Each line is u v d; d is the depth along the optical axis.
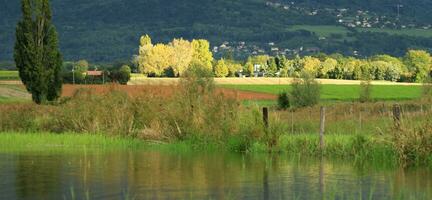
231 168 36.09
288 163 38.56
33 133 57.25
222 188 29.08
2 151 45.94
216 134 49.19
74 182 30.81
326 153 42.91
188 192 28.11
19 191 28.42
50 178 32.12
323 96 174.88
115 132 56.41
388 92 192.62
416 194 27.67
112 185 29.97
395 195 27.44
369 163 38.62
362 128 53.31
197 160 40.25
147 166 37.00
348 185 30.08
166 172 34.41
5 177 32.47
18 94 146.00
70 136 53.50
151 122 55.41
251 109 48.94
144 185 29.88
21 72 97.94
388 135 40.09
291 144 45.34
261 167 36.59
